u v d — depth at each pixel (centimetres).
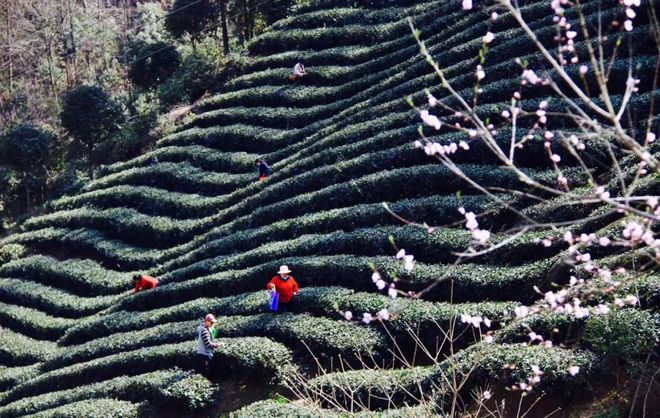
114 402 2308
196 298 2819
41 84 6406
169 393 2202
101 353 2702
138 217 3734
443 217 2480
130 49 6044
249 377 2198
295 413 1766
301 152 3475
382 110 3381
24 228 4194
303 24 4869
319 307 2302
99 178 4388
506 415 1614
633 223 1018
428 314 2031
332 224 2748
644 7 2864
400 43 4091
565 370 1563
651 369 1498
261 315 2391
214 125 4325
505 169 2527
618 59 2775
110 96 5047
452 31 3759
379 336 2088
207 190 3781
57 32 6525
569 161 2466
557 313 1703
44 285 3603
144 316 2812
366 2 4797
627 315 1555
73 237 3822
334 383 1720
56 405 2500
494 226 2377
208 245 3130
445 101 3044
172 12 5241
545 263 1991
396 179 2761
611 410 1466
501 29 3462
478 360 1482
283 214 3042
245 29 5503
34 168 4903
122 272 3488
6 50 6306
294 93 4188
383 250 2459
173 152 4178
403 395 1800
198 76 4919
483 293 2073
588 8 3100
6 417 2588
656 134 2314
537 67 2956
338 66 4266
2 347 3188
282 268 2373
